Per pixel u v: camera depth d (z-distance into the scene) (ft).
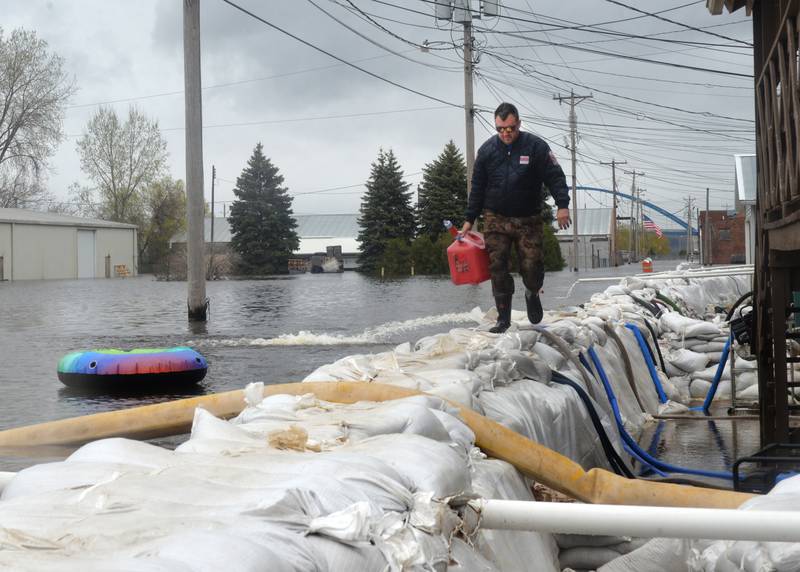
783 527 8.55
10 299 91.35
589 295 82.69
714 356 35.50
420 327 53.67
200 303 61.87
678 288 53.11
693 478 23.07
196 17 63.00
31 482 8.21
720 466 24.38
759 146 26.02
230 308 73.67
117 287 127.34
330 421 11.25
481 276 26.55
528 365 20.22
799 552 9.52
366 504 7.14
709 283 59.36
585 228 380.78
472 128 126.41
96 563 5.63
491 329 26.16
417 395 13.89
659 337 37.58
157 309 74.79
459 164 237.86
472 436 13.19
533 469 13.39
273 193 247.50
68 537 6.25
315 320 59.88
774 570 9.64
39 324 58.80
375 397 14.75
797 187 18.26
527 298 26.61
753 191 77.87
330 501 7.64
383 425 11.18
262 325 56.54
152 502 7.15
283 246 247.50
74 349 43.32
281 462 8.69
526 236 25.86
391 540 7.68
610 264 348.79
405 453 9.83
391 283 133.80
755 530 8.58
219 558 5.99
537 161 25.39
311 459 8.80
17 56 207.21
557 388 21.29
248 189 246.47
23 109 208.74
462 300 82.64
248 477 8.00
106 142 260.21
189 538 6.19
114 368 30.14
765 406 25.75
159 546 6.06
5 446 15.94
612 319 33.14
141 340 47.67
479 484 11.76
